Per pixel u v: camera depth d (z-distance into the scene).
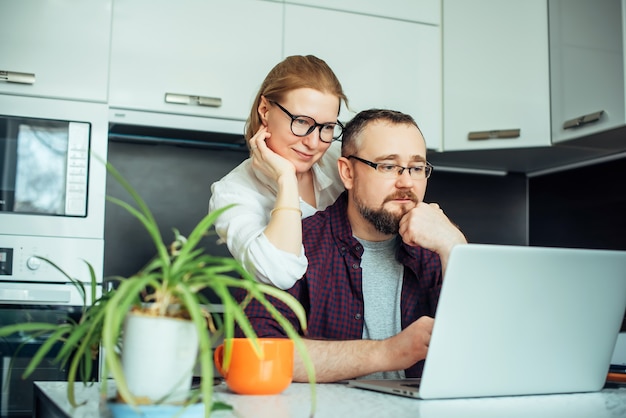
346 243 1.61
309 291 1.55
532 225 3.32
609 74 2.43
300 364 1.29
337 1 2.76
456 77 2.86
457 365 1.04
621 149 2.79
